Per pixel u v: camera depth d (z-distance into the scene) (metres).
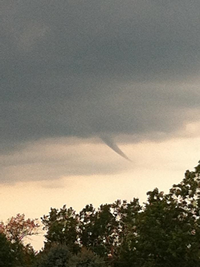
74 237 84.56
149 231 68.62
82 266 60.91
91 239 85.44
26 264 79.81
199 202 72.50
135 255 71.12
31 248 84.44
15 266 78.94
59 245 64.88
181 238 67.50
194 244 68.31
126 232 83.19
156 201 72.00
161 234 67.94
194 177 73.62
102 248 82.88
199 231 70.00
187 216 72.50
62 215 85.44
